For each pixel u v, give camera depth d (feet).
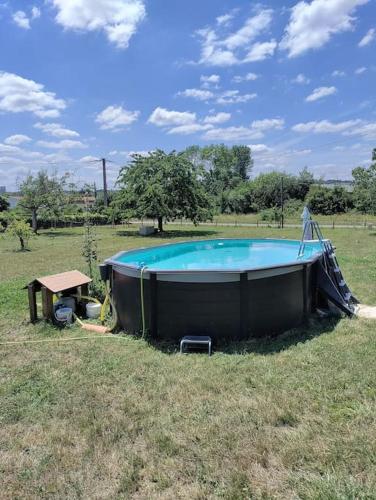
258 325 15.79
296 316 17.04
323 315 18.58
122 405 10.84
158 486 7.70
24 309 21.67
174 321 15.76
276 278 16.02
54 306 19.33
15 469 8.39
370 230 73.77
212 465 8.18
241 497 7.29
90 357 14.64
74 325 18.58
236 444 8.83
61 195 88.17
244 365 13.17
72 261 40.86
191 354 14.53
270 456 8.38
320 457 8.23
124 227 102.99
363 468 7.83
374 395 10.68
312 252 21.58
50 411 10.71
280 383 11.71
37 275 32.96
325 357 13.50
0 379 12.92
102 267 18.16
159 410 10.52
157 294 15.88
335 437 8.87
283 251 29.53
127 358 14.34
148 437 9.25
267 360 13.52
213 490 7.52
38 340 16.80
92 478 8.00
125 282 16.98
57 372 13.32
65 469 8.30
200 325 15.53
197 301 15.43
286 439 8.91
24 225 53.93
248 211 152.15
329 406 10.28
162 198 74.64
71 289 20.61
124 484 7.76
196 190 79.66
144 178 76.18
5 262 41.60
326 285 18.75
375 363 12.79
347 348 14.32
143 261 24.63
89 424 10.00
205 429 9.48
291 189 147.13
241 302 15.31
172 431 9.48
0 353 15.35
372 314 19.08
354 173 67.97
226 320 15.43
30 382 12.62
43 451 8.96
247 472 7.92
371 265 32.40
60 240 68.39
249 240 33.96
